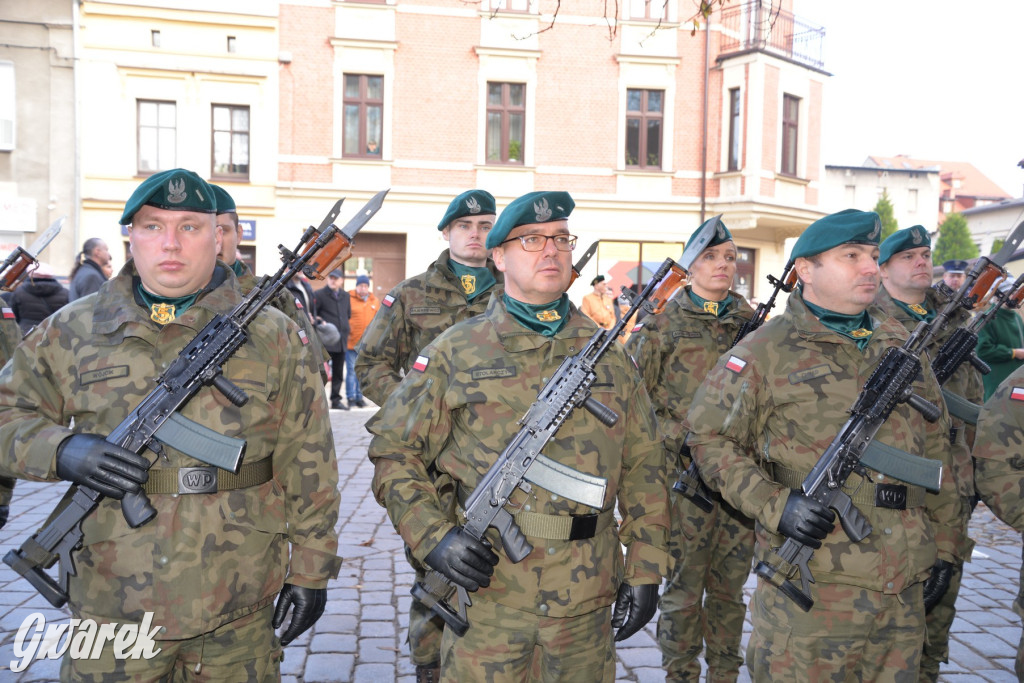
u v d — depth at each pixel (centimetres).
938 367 372
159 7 1738
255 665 242
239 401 233
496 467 238
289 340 253
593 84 1905
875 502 259
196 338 236
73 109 1741
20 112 1727
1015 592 524
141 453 228
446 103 1859
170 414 230
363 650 415
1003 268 360
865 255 272
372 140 1856
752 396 272
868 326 286
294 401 249
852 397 266
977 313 372
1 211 1723
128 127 1756
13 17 1706
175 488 229
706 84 1917
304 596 243
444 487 265
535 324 253
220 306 244
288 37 1794
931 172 6031
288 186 1808
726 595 387
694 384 417
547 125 1895
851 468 257
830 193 6012
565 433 243
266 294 245
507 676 236
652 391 425
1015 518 281
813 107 2014
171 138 1777
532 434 238
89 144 1747
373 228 1855
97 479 218
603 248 1944
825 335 272
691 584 378
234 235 407
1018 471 281
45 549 228
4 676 367
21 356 242
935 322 271
